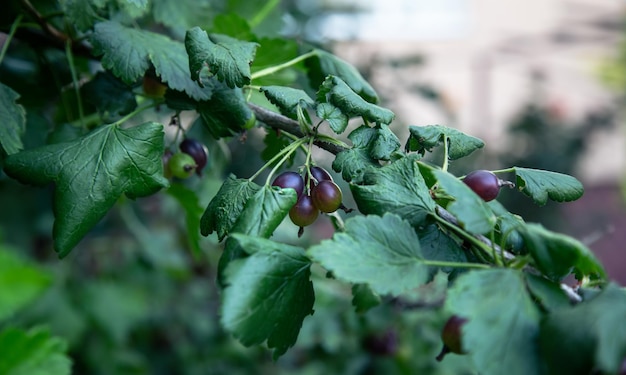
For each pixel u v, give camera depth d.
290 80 0.43
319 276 0.57
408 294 0.56
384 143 0.29
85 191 0.31
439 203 0.30
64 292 0.69
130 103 0.38
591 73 1.82
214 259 0.68
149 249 0.68
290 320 0.26
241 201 0.28
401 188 0.27
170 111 0.44
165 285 0.78
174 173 0.37
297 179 0.29
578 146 1.33
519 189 0.30
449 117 0.97
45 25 0.38
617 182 2.04
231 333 0.24
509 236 0.27
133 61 0.33
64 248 0.30
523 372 0.21
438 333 0.59
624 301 0.22
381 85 0.78
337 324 0.58
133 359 0.73
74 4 0.35
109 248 0.76
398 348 0.59
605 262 1.54
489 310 0.22
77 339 0.67
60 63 0.42
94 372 0.70
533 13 2.08
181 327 0.80
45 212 0.75
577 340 0.21
